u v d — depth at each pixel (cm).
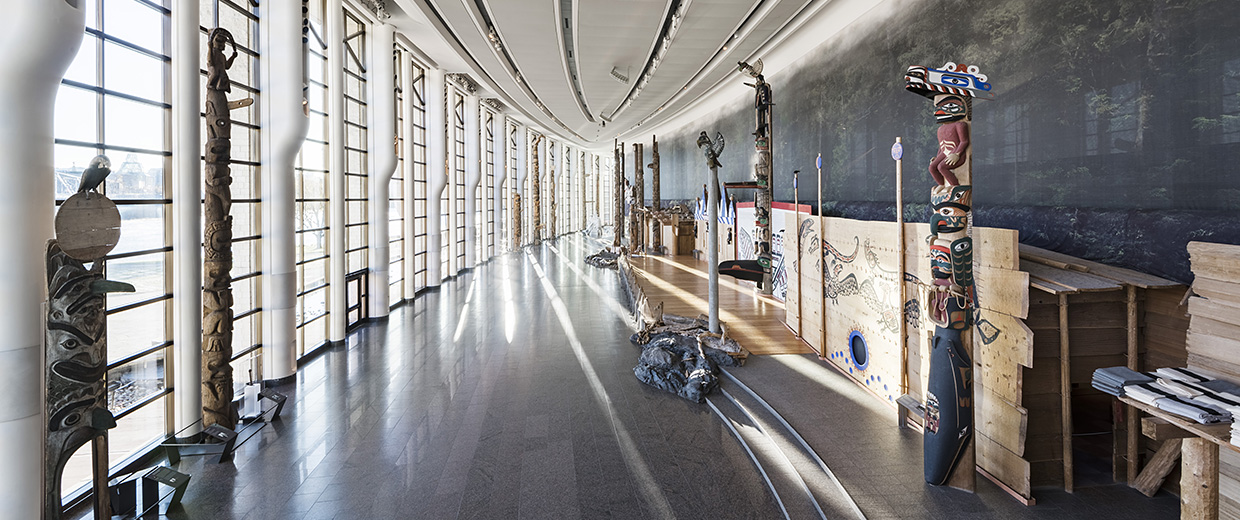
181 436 539
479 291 1550
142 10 529
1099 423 519
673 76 1628
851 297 685
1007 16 651
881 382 608
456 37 1339
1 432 340
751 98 1627
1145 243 448
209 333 564
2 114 335
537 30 1212
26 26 324
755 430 563
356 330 1084
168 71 555
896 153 551
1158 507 387
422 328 1095
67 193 466
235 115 740
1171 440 383
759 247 1205
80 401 354
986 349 437
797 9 1041
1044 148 598
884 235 593
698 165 2212
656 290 1367
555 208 3403
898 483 430
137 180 530
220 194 568
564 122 2792
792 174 1322
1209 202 428
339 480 480
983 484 428
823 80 1152
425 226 1580
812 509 415
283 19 721
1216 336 335
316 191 972
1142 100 484
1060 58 575
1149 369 413
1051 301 413
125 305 517
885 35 925
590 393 698
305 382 759
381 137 1154
